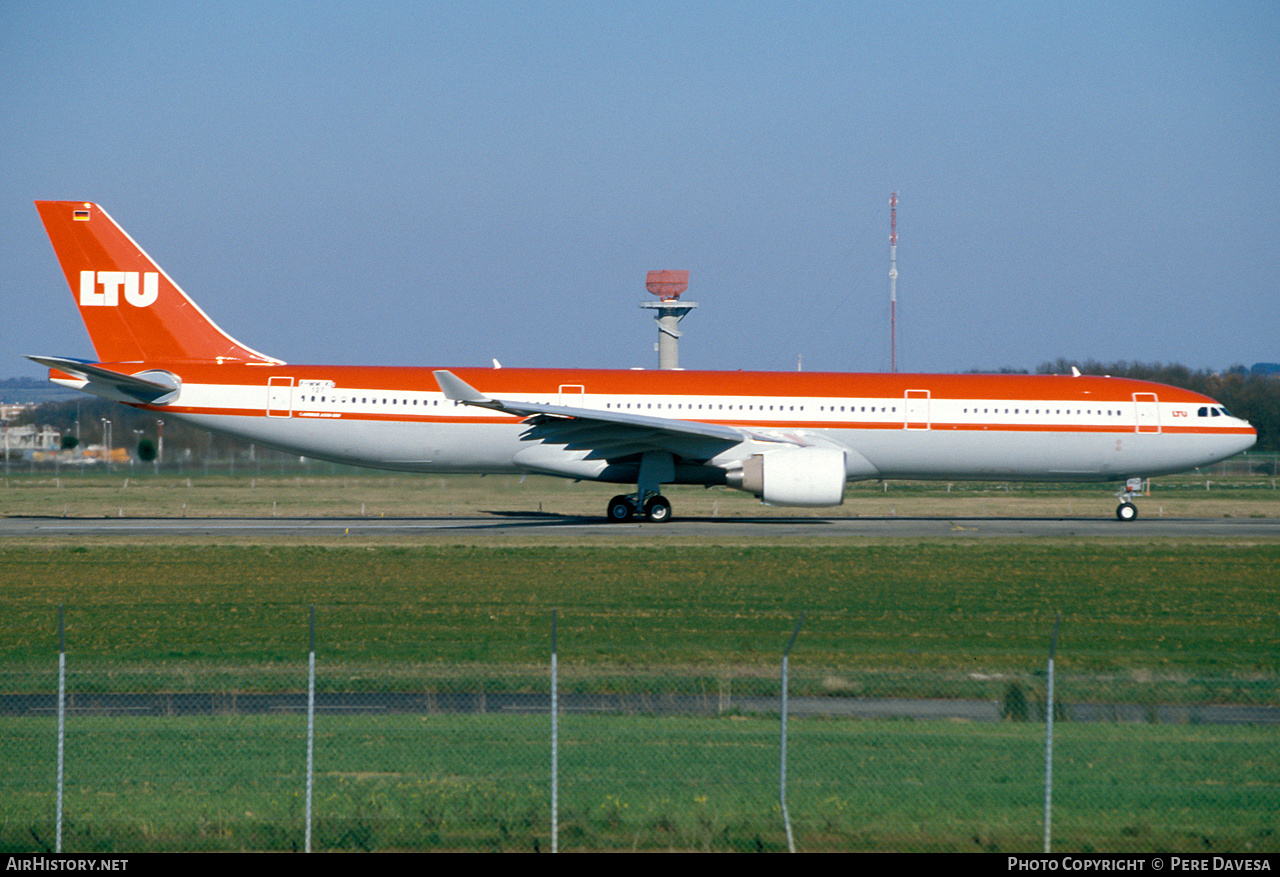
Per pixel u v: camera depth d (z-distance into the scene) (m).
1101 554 85.06
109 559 80.94
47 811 30.98
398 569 76.38
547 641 53.31
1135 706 43.00
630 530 100.19
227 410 102.38
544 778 33.53
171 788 32.75
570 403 102.75
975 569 77.56
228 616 59.75
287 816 30.48
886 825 30.36
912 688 44.91
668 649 51.53
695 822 30.16
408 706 41.78
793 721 40.19
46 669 46.84
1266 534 99.62
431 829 29.78
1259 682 45.97
